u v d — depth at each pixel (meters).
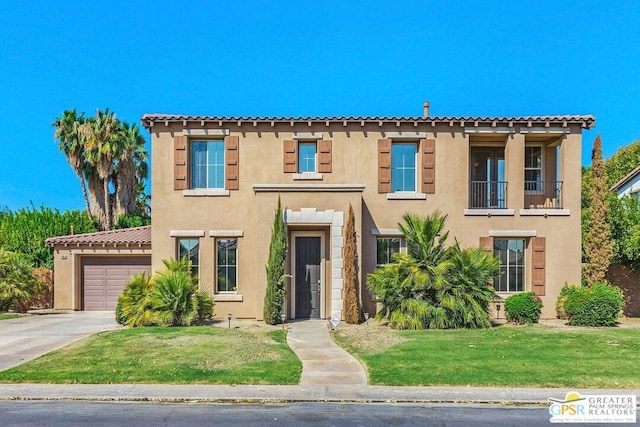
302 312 17.33
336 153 17.73
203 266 17.58
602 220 18.23
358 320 15.97
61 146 34.34
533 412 8.04
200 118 17.56
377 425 7.40
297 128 17.77
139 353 11.45
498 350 11.75
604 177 18.45
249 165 17.75
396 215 17.67
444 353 11.47
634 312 18.98
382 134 17.78
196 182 18.06
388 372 9.97
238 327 15.34
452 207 17.72
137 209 41.47
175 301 15.54
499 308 17.39
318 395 8.78
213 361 10.73
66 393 8.89
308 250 17.45
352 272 16.11
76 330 15.43
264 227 16.67
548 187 18.72
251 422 7.52
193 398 8.63
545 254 17.67
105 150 33.44
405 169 18.12
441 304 14.94
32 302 21.92
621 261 18.80
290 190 16.66
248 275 17.56
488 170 18.72
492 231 17.69
